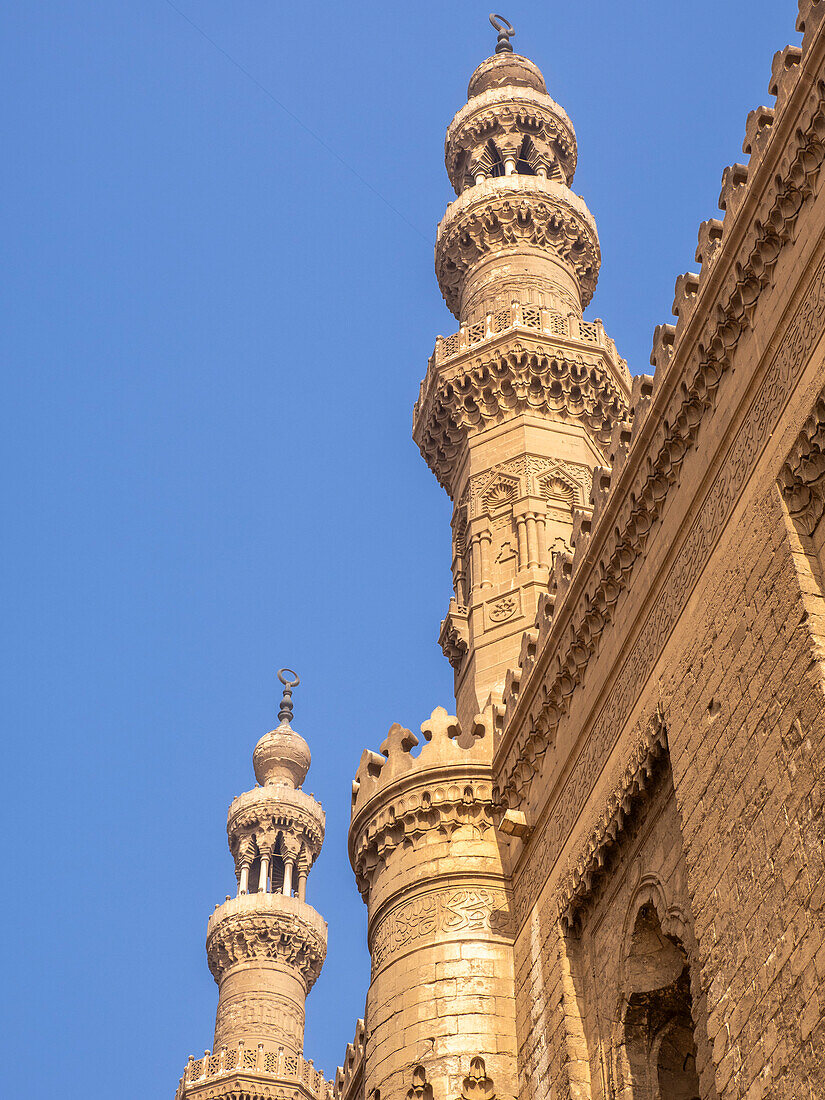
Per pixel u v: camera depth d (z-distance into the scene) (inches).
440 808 1174.3
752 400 831.1
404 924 1139.9
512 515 1446.9
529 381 1536.7
